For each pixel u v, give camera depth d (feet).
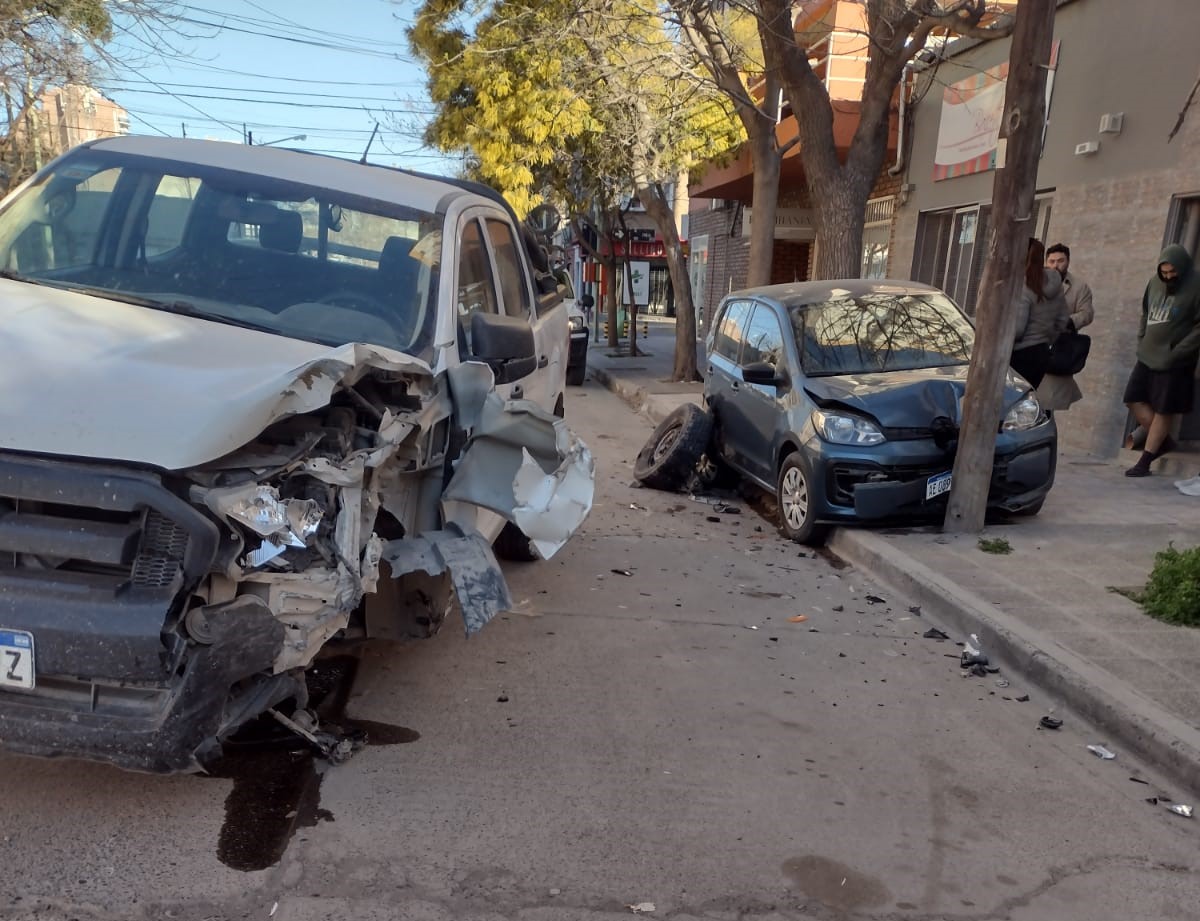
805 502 24.84
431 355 13.64
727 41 44.57
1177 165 30.27
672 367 67.97
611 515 27.61
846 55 51.88
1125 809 12.89
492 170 56.44
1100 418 33.68
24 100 49.98
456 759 13.23
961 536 23.88
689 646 17.89
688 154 56.44
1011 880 11.18
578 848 11.29
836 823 12.17
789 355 26.48
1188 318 28.40
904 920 10.34
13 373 10.23
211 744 9.95
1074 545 23.24
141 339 11.55
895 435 23.88
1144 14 31.68
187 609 9.74
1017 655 17.17
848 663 17.48
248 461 10.11
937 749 14.34
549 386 21.79
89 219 14.79
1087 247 34.58
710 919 10.18
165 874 10.34
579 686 15.85
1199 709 14.80
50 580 9.53
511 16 50.03
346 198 15.47
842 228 37.45
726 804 12.46
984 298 23.02
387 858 10.87
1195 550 19.30
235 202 15.07
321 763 12.88
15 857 10.46
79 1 44.55
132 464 9.39
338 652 16.52
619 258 90.99
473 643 17.40
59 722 9.60
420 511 13.56
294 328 13.43
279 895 10.11
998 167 22.45
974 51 41.81
